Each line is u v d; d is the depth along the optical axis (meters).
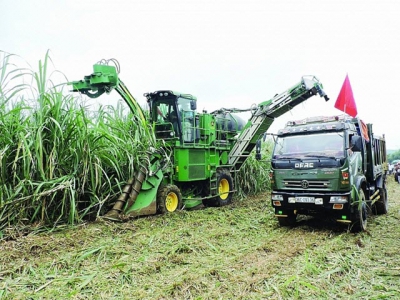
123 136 7.07
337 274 4.12
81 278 3.83
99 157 6.40
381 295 3.50
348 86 8.01
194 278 3.88
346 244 5.38
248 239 5.75
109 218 6.25
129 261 4.46
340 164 5.90
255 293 3.56
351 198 5.92
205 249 5.09
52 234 5.32
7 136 5.46
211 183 9.08
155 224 6.47
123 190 6.70
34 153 5.60
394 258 4.68
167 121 8.35
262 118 9.87
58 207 5.91
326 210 5.97
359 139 6.12
